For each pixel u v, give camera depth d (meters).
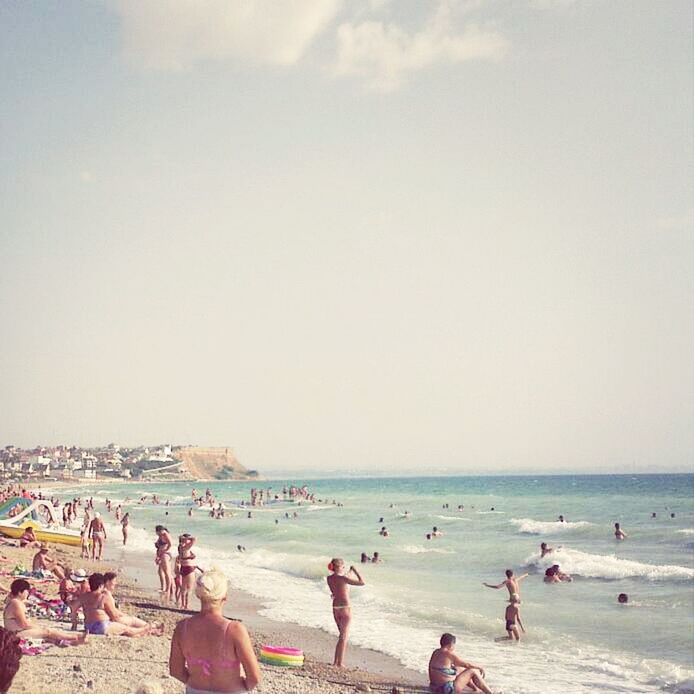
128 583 24.45
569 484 152.88
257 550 36.91
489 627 17.91
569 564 27.98
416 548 36.53
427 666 14.25
